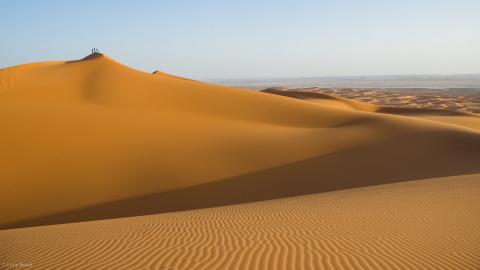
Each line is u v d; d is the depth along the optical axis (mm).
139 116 36625
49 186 22500
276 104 46844
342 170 25906
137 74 50969
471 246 8062
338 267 6941
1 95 38688
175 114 39250
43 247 8383
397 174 25188
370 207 12398
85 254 7762
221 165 26203
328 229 9641
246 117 42188
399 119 38750
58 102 38719
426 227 9609
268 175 25062
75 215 19781
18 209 20250
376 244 8289
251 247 8102
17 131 29219
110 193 22188
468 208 11609
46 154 26250
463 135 32406
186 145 29406
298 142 30859
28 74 45750
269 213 12172
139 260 7332
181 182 23734
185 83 51000
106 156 26578
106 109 37781
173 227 10094
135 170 24859
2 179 22828
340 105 78938
